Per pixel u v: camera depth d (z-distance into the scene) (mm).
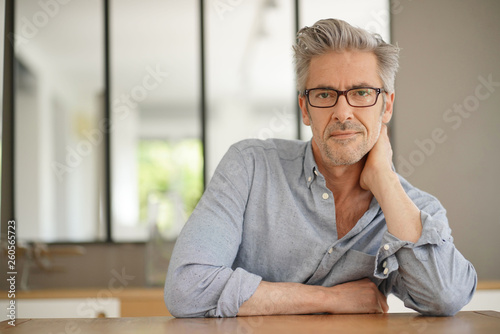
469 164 4520
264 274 1364
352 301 1210
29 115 4602
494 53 4543
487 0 4539
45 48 4637
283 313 1179
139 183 4594
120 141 4613
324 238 1327
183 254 1203
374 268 1277
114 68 4641
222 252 1245
